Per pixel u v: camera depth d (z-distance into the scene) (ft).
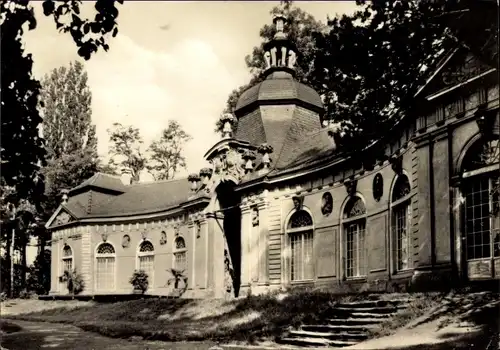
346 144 44.88
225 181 110.01
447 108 60.95
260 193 99.66
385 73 36.68
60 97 174.19
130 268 138.92
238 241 115.44
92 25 35.78
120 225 142.61
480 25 32.68
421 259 62.39
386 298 59.16
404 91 38.22
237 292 112.37
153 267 133.90
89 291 142.10
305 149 101.71
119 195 151.53
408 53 35.12
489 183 56.44
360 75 37.09
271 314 71.41
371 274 78.89
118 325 78.84
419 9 33.50
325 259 88.58
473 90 57.41
